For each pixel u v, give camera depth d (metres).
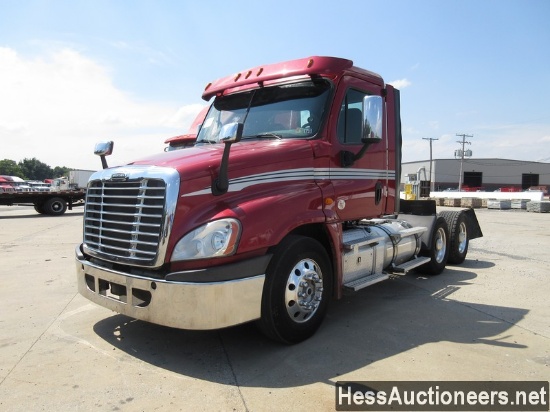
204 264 3.43
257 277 3.58
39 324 4.64
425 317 4.82
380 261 5.40
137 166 3.79
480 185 85.81
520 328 4.46
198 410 2.92
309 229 4.37
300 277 3.94
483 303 5.39
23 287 6.31
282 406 2.96
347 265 4.74
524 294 5.82
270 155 4.00
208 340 4.12
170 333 4.31
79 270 4.24
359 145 4.93
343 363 3.62
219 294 3.38
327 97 4.61
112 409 2.93
